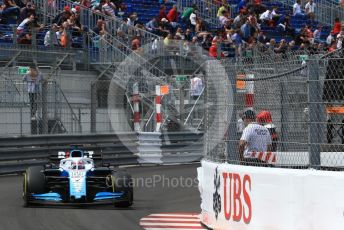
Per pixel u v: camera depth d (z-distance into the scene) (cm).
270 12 8875
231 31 7731
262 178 2434
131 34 6738
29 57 5638
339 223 2152
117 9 7644
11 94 5103
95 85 5506
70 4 6844
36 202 3397
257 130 2612
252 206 2486
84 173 3459
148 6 8138
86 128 5662
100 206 3462
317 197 2222
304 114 2375
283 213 2341
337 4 10056
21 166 4831
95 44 6300
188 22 7975
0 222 2919
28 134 5069
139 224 2944
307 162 2359
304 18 9625
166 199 3819
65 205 3441
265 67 2588
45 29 6312
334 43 8375
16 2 6456
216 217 2789
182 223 3003
